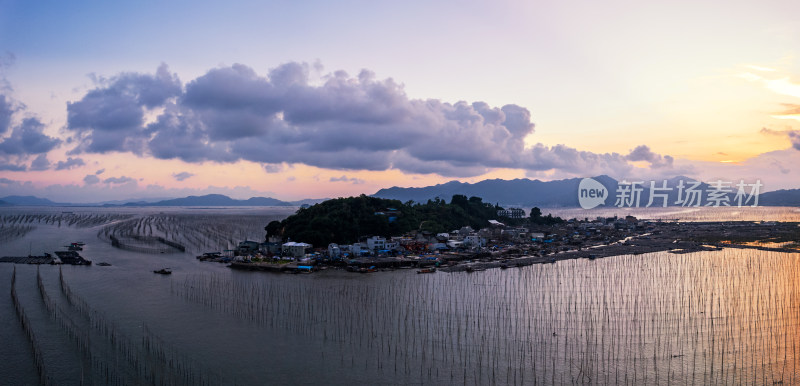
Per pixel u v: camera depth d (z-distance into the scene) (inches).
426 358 3174.2
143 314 4271.7
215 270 6870.1
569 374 2915.8
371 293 5068.9
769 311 4232.3
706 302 4594.0
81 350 3336.6
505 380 2837.1
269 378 2896.2
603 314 4178.2
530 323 3919.8
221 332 3754.9
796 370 2965.1
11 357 3208.7
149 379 2869.1
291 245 7849.4
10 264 7155.5
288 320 4052.7
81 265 7175.2
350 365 3083.2
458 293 5049.2
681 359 3144.7
